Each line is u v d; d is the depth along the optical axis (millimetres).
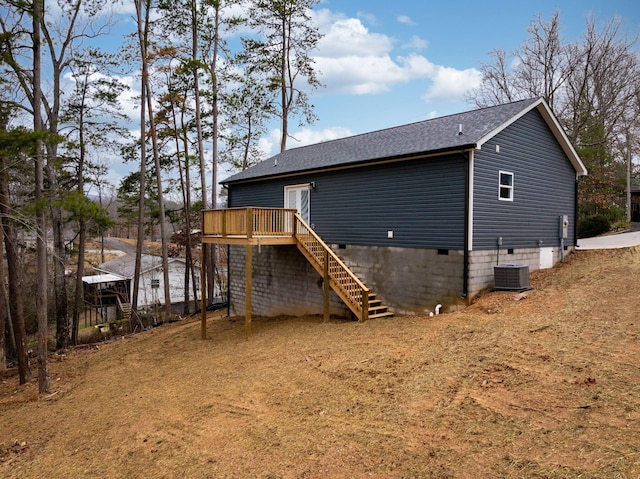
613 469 3418
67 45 15836
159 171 19922
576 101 25688
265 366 8086
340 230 12906
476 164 9852
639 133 25938
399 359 6965
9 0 9352
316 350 8492
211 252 23078
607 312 7398
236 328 14555
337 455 4457
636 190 26469
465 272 9719
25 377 11789
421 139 11500
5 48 9766
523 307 8648
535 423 4352
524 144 11617
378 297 11758
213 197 21922
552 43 26062
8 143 8328
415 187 10797
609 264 11336
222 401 6676
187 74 21297
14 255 11891
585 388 4875
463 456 4012
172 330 16594
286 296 15211
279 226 12312
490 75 29234
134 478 4859
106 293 29281
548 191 12688
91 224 18891
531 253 11977
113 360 12680
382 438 4621
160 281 28906
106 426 6719
